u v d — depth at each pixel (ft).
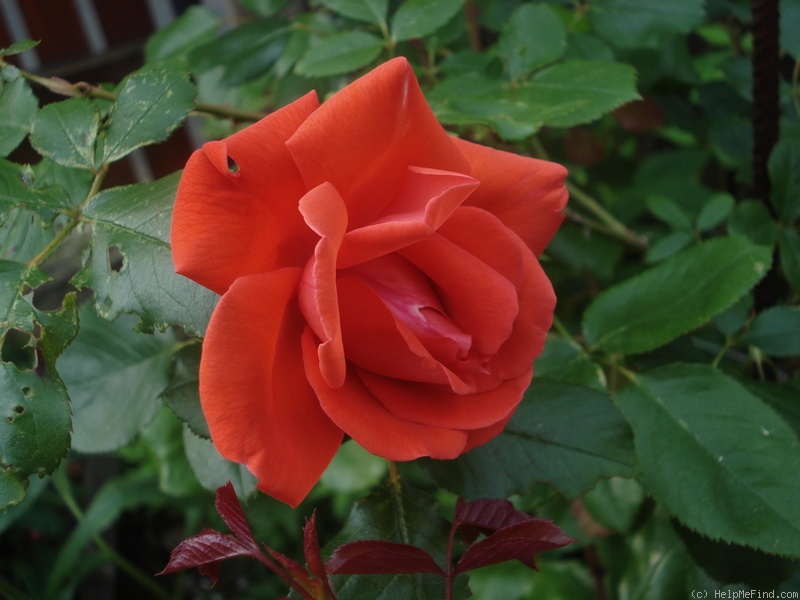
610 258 1.51
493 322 0.87
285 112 0.86
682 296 1.13
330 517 2.56
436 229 0.84
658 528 1.58
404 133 0.86
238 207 0.83
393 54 1.30
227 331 0.78
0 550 2.58
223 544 0.85
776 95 1.28
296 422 0.84
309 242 0.87
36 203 0.96
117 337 1.19
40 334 0.92
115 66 2.72
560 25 1.24
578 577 1.88
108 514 2.24
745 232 1.28
